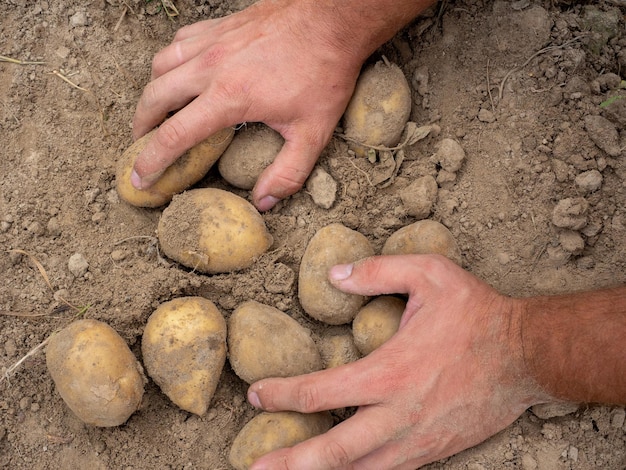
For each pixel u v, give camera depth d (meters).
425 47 0.71
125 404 0.58
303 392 0.57
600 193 0.66
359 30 0.62
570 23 0.70
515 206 0.67
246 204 0.63
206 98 0.62
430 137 0.69
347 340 0.63
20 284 0.65
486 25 0.70
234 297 0.64
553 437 0.61
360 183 0.67
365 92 0.66
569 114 0.67
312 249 0.62
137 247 0.66
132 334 0.62
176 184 0.64
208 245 0.62
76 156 0.69
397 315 0.60
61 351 0.58
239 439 0.59
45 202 0.68
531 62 0.69
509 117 0.68
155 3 0.74
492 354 0.56
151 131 0.67
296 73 0.63
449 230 0.67
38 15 0.73
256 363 0.59
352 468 0.57
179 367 0.59
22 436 0.62
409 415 0.56
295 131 0.64
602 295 0.56
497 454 0.61
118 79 0.73
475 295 0.58
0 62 0.72
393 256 0.60
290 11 0.63
